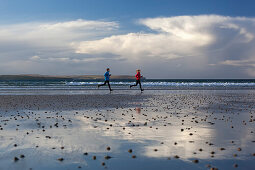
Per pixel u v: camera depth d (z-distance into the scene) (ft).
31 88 121.19
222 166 14.65
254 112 41.27
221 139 21.65
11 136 22.54
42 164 14.82
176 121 31.60
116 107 47.70
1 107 47.42
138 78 99.66
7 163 14.94
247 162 15.40
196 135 23.26
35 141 20.68
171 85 168.35
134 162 15.29
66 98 67.72
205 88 128.36
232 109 45.29
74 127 27.25
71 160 15.64
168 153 17.33
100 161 15.46
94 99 65.00
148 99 65.98
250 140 21.30
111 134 23.57
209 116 36.32
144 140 21.17
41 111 41.57
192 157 16.42
